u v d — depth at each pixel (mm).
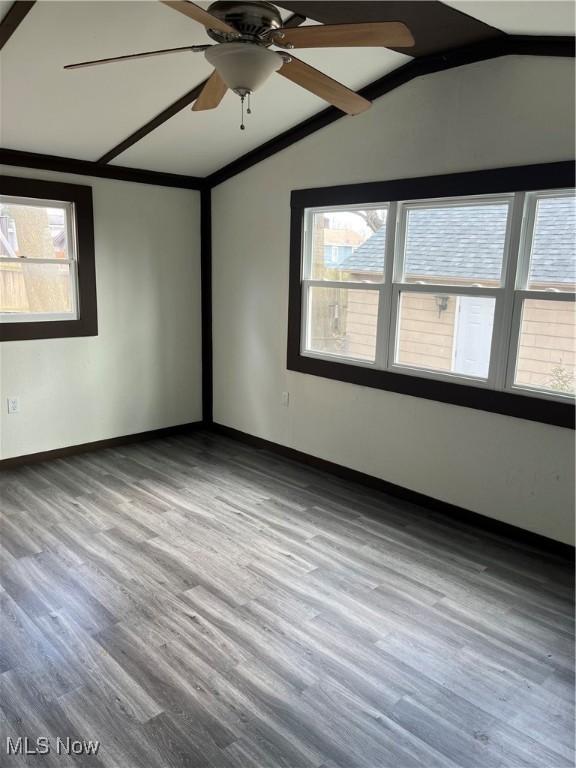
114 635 2391
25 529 3305
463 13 2678
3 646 2309
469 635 2453
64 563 2945
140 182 4594
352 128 3770
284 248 4383
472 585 2834
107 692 2076
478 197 3252
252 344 4801
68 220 4312
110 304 4582
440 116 3320
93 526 3361
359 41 2068
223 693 2084
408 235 3631
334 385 4188
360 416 4043
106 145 3986
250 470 4344
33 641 2342
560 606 2678
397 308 3732
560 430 3049
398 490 3873
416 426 3709
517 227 3090
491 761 1831
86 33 2652
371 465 4023
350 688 2127
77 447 4598
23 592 2682
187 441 5016
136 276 4699
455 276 3434
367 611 2602
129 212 4574
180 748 1846
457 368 3494
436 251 3506
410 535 3342
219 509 3637
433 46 3102
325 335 4242
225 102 3564
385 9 2623
